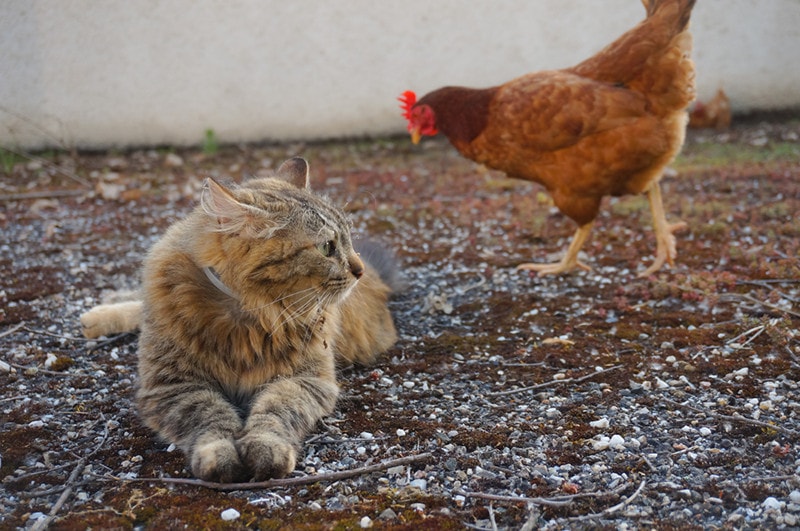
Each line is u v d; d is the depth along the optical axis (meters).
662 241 1.75
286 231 1.32
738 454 1.32
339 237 1.36
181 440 1.32
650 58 1.63
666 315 1.61
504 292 1.73
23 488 1.29
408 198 2.37
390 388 1.47
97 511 1.25
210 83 3.04
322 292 1.35
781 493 1.26
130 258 1.89
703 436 1.35
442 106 1.76
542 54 3.05
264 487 1.28
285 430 1.31
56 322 1.65
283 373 1.38
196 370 1.36
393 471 1.31
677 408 1.40
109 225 2.14
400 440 1.36
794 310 1.59
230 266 1.32
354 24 3.04
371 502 1.26
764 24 2.96
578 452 1.33
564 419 1.39
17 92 2.86
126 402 1.44
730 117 3.01
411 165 2.81
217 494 1.27
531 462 1.32
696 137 2.90
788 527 1.22
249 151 3.05
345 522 1.23
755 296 1.64
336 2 3.00
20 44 2.81
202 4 2.93
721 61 3.01
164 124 3.05
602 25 3.01
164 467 1.32
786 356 1.49
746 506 1.25
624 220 2.05
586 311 1.65
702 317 1.60
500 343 1.58
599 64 1.67
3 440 1.36
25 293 1.73
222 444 1.28
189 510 1.25
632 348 1.54
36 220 2.18
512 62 3.07
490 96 1.72
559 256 1.85
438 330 1.63
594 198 1.71
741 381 1.44
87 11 2.84
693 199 2.14
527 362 1.52
